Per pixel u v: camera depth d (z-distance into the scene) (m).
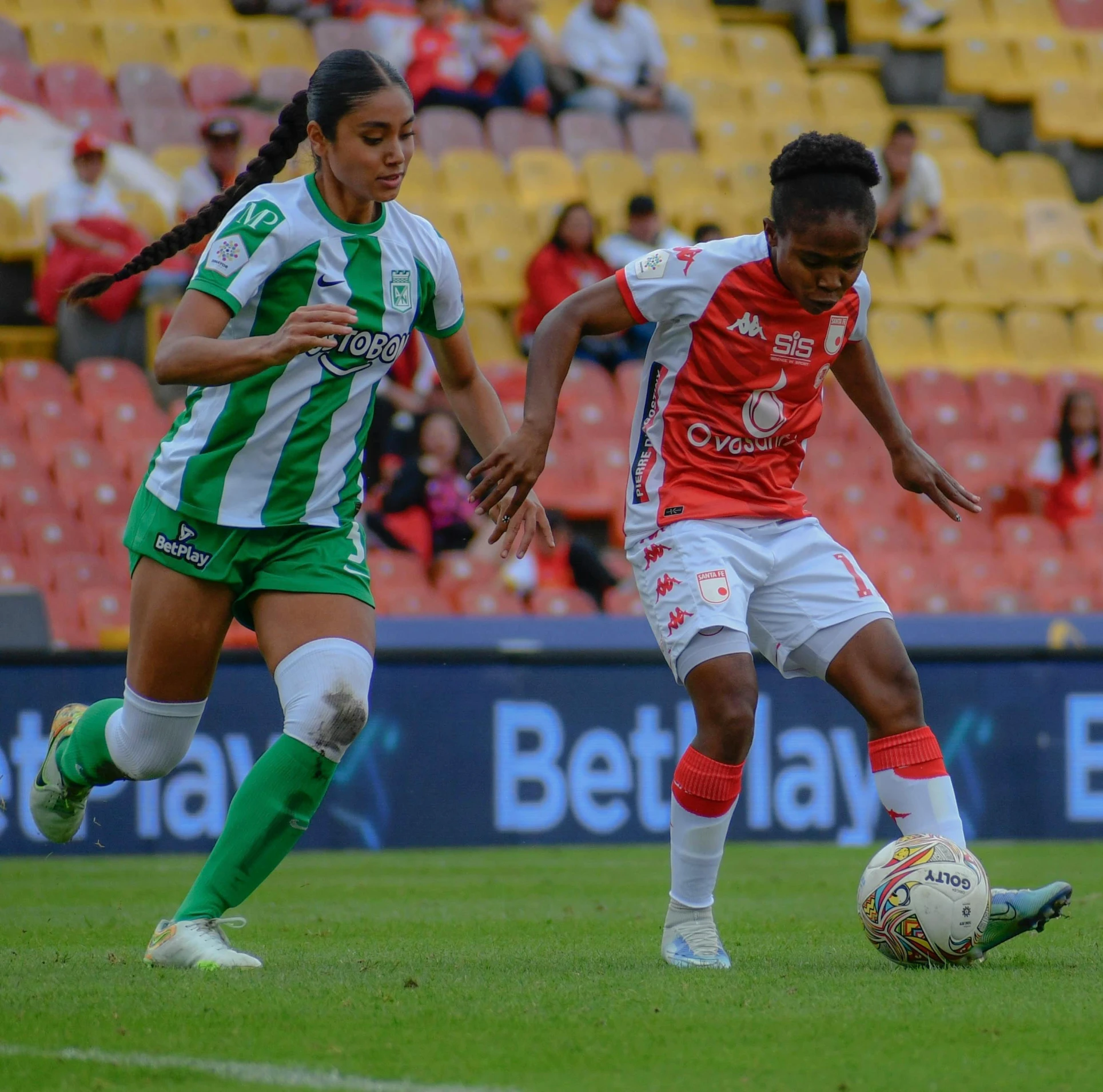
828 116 57.00
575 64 54.00
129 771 14.55
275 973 13.30
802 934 17.08
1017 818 30.69
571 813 29.56
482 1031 10.70
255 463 13.53
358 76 13.08
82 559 36.94
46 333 42.91
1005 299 51.81
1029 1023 10.95
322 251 13.44
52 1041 10.35
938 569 40.62
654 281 14.15
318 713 13.35
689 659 13.91
